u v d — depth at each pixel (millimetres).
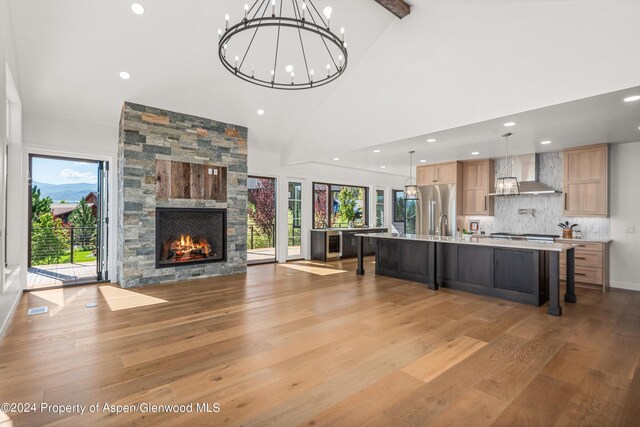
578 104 3285
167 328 3252
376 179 9703
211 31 4086
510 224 6410
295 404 1995
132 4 3566
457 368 2451
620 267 5184
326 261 7762
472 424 1812
